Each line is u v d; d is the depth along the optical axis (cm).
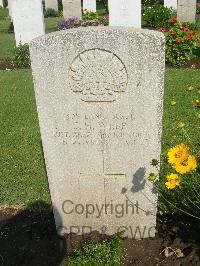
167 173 134
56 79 98
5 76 284
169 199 119
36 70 98
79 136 105
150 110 100
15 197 138
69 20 395
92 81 98
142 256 113
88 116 102
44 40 94
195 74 263
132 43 92
